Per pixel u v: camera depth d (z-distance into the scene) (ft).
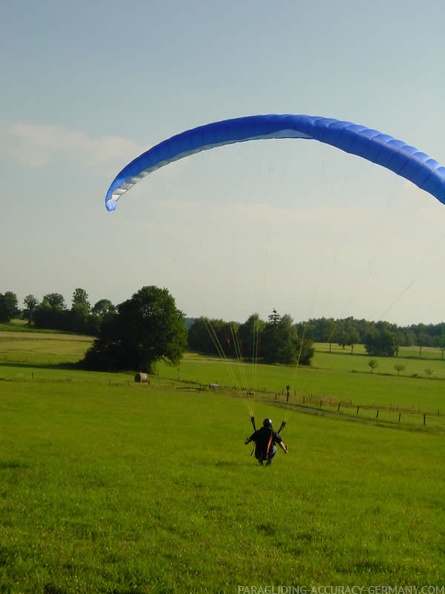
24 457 80.48
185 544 42.45
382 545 45.70
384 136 54.34
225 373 342.03
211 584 34.99
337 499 63.93
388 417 193.88
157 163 64.85
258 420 161.99
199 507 55.11
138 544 41.70
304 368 404.57
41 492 57.67
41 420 129.08
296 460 95.55
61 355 395.75
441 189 49.34
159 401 194.90
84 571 36.01
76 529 45.11
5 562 37.06
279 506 57.52
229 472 76.95
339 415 193.47
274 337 400.47
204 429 134.41
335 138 54.49
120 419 142.20
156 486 64.64
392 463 100.68
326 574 38.27
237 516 52.49
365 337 595.47
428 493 72.33
